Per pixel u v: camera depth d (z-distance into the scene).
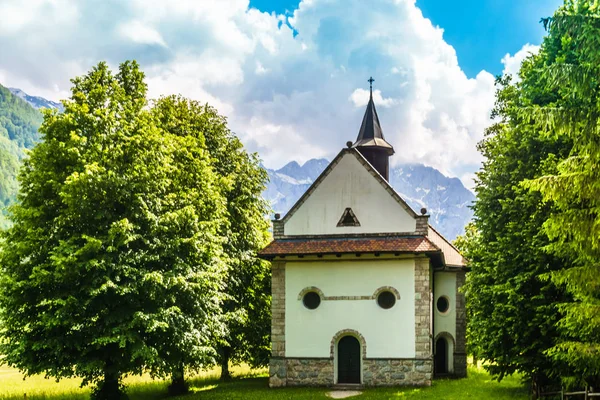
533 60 27.02
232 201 35.59
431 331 33.34
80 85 27.84
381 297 31.70
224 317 29.89
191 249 25.88
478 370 40.56
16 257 24.00
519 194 26.69
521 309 25.41
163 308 24.25
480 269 29.22
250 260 35.41
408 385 30.62
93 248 23.00
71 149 24.06
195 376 40.28
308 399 27.52
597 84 15.92
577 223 17.02
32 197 25.16
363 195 32.59
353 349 31.83
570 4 17.91
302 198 33.22
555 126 16.17
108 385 25.56
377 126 38.38
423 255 31.14
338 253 31.36
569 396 23.39
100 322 23.81
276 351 32.25
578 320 17.94
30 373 23.38
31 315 23.81
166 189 27.34
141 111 27.89
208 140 35.28
